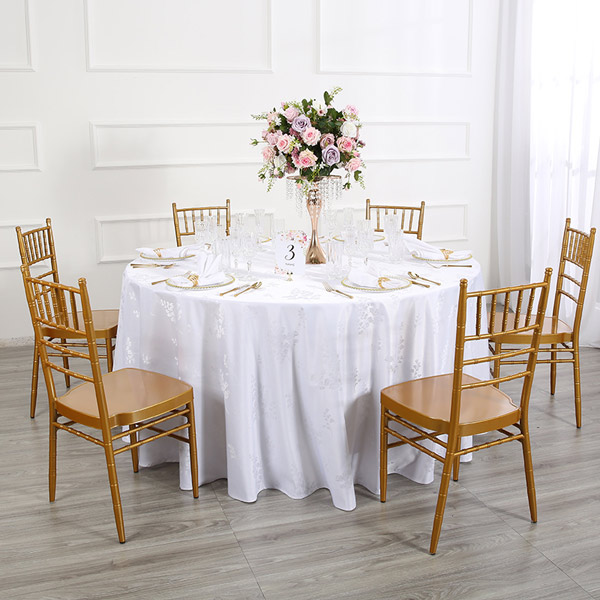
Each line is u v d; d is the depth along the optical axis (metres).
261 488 3.03
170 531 2.76
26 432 3.62
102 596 2.39
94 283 5.01
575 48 4.87
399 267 3.40
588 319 4.80
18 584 2.45
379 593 2.40
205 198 5.08
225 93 4.98
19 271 4.86
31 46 4.59
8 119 4.67
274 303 2.80
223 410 3.03
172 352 3.07
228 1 4.86
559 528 2.76
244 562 2.57
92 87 4.75
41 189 4.80
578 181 4.95
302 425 2.96
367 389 2.94
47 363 2.82
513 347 4.76
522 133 5.30
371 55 5.20
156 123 4.88
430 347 3.03
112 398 2.79
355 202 5.38
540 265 5.30
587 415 3.79
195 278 3.05
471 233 5.74
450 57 5.39
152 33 4.79
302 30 5.03
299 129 3.24
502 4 5.34
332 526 2.79
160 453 3.27
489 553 2.61
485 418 2.60
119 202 4.94
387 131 5.36
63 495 3.02
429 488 3.07
